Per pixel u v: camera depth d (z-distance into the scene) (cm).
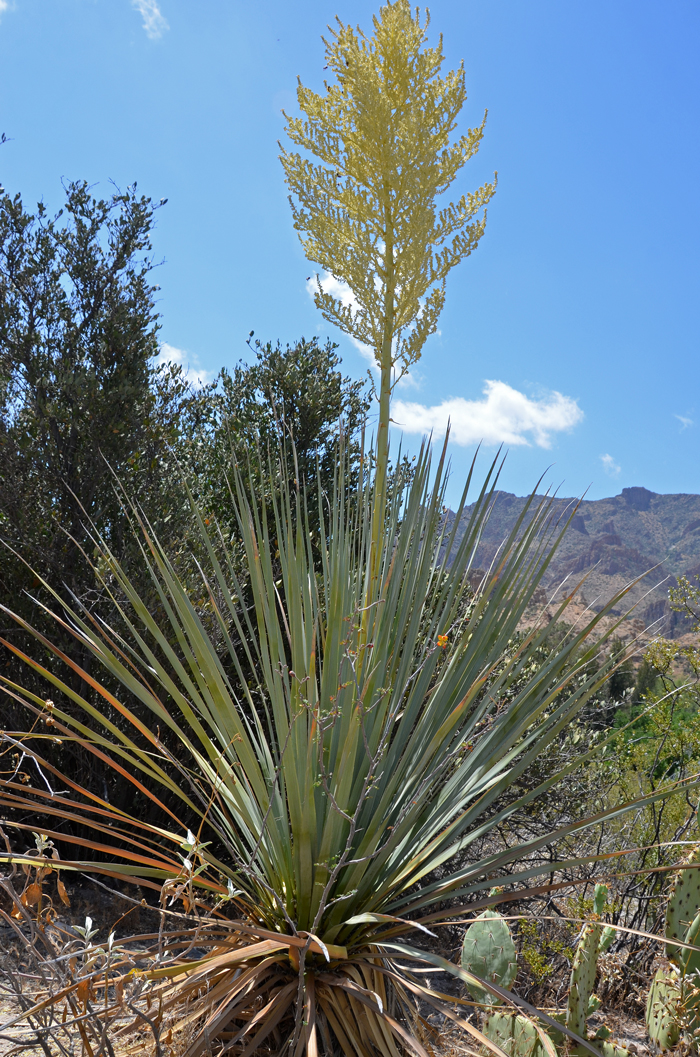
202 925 235
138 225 574
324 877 227
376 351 324
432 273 321
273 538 585
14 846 462
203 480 689
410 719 288
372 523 298
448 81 327
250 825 259
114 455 535
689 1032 274
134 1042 212
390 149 311
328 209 326
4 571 500
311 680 245
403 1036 186
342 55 326
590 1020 327
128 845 484
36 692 493
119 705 246
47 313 546
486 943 274
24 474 523
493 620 285
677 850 395
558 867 217
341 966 232
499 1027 255
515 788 470
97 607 489
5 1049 193
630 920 425
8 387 529
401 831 228
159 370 607
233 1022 229
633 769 501
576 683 484
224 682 272
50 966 170
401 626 296
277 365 789
